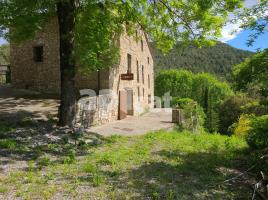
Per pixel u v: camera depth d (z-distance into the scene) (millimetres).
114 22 14672
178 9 14430
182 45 14930
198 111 28703
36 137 11672
